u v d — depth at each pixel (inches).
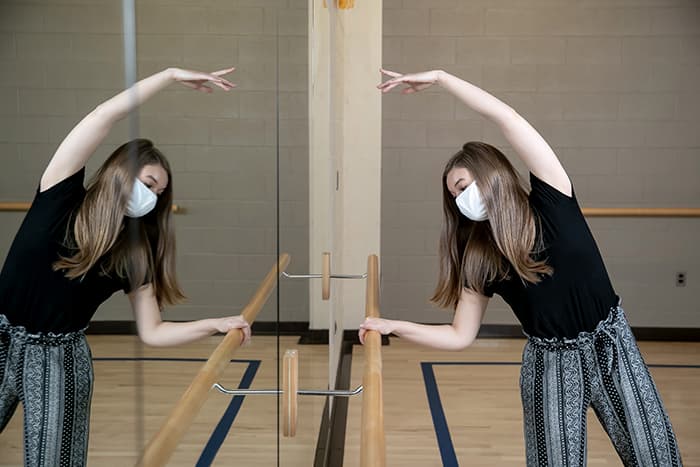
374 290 95.9
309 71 88.9
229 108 31.3
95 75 16.8
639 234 209.5
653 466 79.4
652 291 210.4
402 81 82.9
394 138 209.2
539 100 207.8
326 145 124.1
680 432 136.3
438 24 206.5
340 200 187.3
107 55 17.3
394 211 210.5
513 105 208.2
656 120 206.8
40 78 14.7
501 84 207.9
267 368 48.7
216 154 28.8
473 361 184.9
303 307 83.7
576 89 207.2
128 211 19.3
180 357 24.5
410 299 212.4
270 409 51.3
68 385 16.6
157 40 21.9
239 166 33.9
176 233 23.5
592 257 79.0
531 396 82.0
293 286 71.4
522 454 125.8
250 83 37.1
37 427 15.9
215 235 29.1
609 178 208.8
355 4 199.0
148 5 21.1
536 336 81.4
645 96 206.4
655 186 208.4
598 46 205.9
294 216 69.9
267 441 50.5
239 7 33.7
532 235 78.4
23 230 14.8
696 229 208.5
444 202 86.0
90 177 17.0
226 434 35.4
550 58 206.7
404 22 206.4
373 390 53.5
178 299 24.0
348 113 200.7
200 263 26.8
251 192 37.7
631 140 207.6
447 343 85.0
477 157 80.0
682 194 208.2
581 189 209.3
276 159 49.0
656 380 169.5
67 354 16.5
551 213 78.7
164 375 22.8
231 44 31.6
